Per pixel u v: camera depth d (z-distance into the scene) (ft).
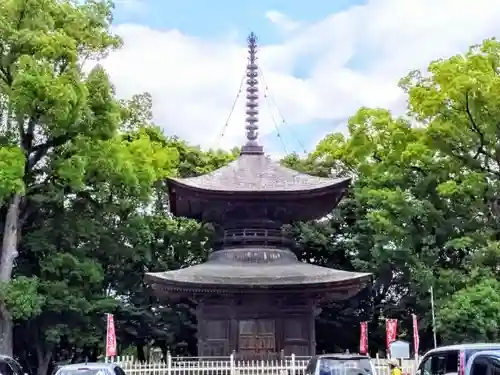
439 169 160.56
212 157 197.36
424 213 157.28
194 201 133.49
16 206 145.48
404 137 158.81
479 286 140.05
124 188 158.71
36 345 162.30
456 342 141.38
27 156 146.72
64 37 134.31
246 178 136.15
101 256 170.71
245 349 126.62
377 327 180.55
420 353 171.01
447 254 164.55
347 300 178.50
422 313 166.20
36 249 153.38
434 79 149.28
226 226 137.08
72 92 128.67
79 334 158.81
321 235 180.34
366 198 170.19
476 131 149.18
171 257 185.47
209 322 128.16
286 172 139.44
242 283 122.83
